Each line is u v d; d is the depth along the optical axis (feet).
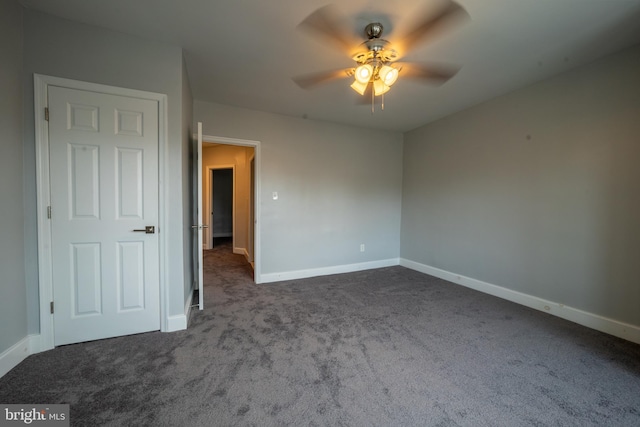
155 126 7.18
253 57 7.77
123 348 6.60
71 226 6.55
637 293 7.19
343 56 7.66
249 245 16.28
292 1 5.62
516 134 9.91
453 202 12.53
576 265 8.36
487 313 9.00
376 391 5.24
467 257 11.89
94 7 5.89
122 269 7.07
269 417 4.57
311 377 5.64
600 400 5.06
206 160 20.86
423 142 14.23
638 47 7.07
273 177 12.47
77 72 6.43
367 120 13.41
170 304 7.52
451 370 5.92
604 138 7.73
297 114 12.50
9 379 5.37
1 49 5.46
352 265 14.56
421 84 9.31
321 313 8.95
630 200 7.29
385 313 8.98
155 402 4.85
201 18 6.19
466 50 7.30
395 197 15.66
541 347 6.89
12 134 5.75
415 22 6.20
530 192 9.53
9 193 5.69
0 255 5.49
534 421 4.55
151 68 7.07
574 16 5.97
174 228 7.48
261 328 7.84
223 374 5.69
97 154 6.70
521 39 6.82
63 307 6.56
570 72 8.41
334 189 13.93
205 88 9.82
